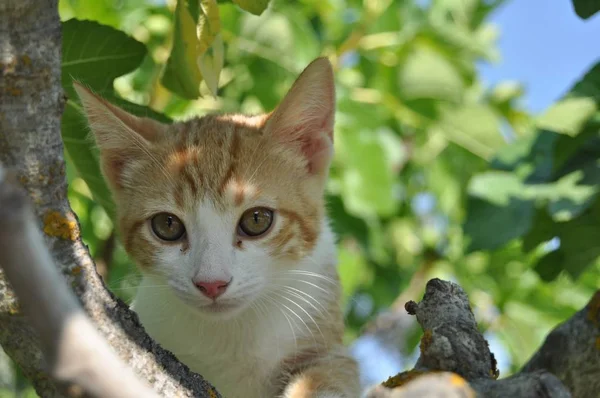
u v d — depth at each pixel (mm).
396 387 317
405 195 722
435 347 334
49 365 264
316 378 458
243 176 469
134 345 356
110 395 254
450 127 647
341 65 653
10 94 335
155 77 602
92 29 442
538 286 671
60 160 345
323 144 494
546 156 503
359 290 690
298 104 483
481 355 335
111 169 484
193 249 462
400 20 664
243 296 458
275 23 621
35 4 333
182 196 468
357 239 652
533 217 497
